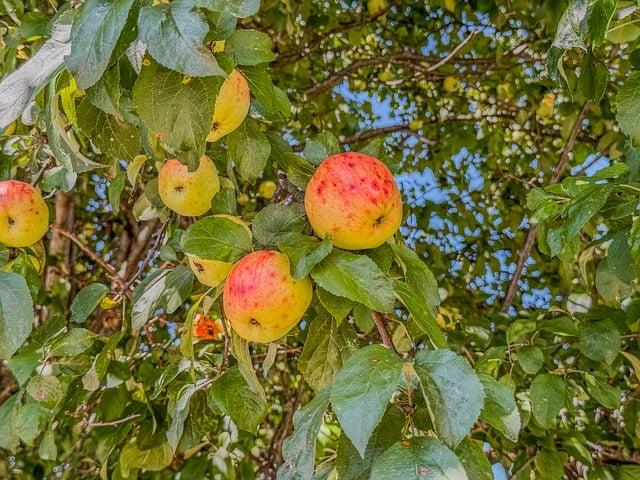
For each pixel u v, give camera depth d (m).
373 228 0.53
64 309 1.32
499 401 0.47
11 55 0.75
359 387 0.42
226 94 0.55
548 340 0.91
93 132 0.57
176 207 0.67
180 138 0.50
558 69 0.62
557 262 1.40
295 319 0.53
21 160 0.78
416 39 1.71
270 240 0.55
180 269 0.65
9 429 0.67
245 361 0.56
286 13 1.29
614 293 0.81
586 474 0.98
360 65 1.47
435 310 0.56
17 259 0.71
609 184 0.60
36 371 0.68
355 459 0.46
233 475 0.85
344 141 1.57
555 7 0.84
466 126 1.71
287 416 1.10
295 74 1.54
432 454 0.42
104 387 0.76
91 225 1.60
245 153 0.62
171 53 0.45
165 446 0.74
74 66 0.45
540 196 0.69
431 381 0.43
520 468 0.91
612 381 1.04
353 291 0.48
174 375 0.66
